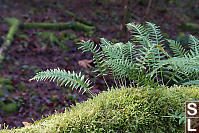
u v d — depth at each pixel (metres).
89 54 3.81
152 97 1.83
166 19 5.20
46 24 5.48
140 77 1.95
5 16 6.25
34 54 4.58
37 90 3.62
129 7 3.26
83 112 1.71
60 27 5.33
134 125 1.66
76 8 6.66
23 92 3.62
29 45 4.94
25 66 4.28
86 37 4.75
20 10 6.71
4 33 5.40
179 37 3.05
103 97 1.90
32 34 5.30
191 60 1.63
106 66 2.20
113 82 3.02
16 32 5.39
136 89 1.93
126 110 1.72
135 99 1.81
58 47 4.63
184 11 6.43
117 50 2.05
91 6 6.83
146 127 1.70
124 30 3.23
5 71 4.16
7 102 3.39
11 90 3.68
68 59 4.01
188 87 2.12
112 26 5.32
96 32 4.91
